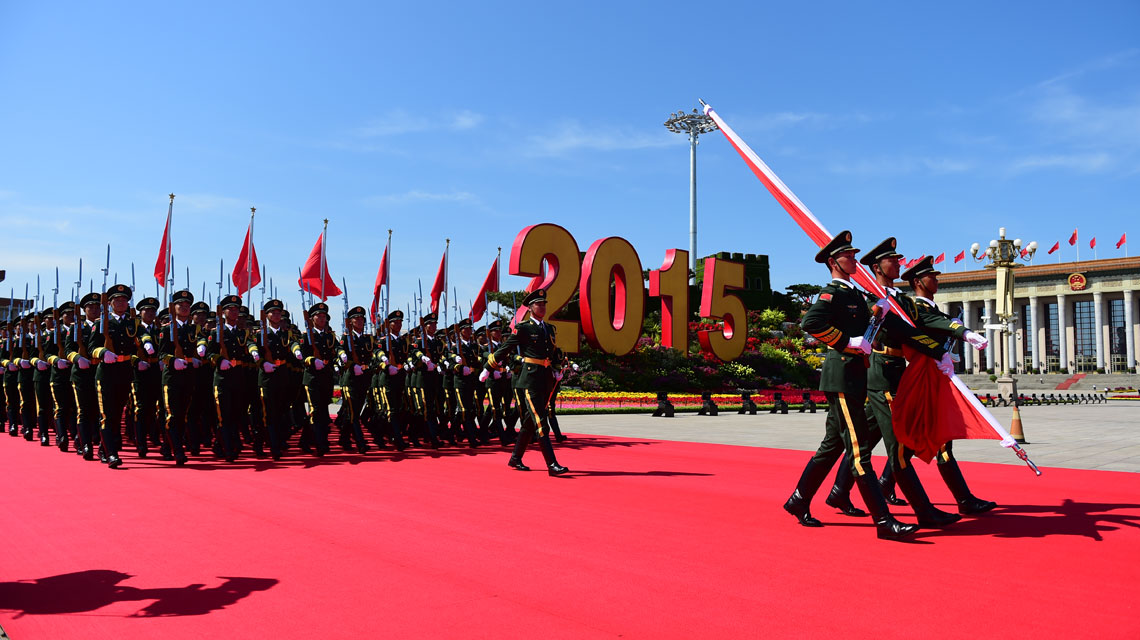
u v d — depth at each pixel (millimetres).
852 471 6121
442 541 5801
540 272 28312
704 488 8398
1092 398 52750
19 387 14938
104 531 6156
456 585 4664
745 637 3756
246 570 5008
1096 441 15266
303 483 8727
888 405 6445
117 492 8062
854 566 5094
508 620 4031
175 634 3861
